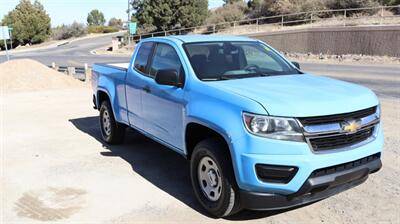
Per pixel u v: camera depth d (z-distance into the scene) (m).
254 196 4.17
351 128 4.25
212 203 4.70
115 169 6.45
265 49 6.13
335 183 4.20
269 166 4.04
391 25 27.45
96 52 52.28
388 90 13.08
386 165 6.13
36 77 16.84
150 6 57.00
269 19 48.59
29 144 8.05
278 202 4.13
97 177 6.13
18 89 15.98
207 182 4.76
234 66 5.46
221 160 4.42
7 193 5.66
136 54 6.67
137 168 6.48
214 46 5.69
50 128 9.41
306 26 37.31
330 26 33.34
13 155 7.36
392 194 5.14
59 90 15.86
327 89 4.68
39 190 5.72
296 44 34.72
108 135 7.80
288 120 4.03
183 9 55.09
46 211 5.08
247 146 4.11
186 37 5.95
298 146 4.00
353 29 29.67
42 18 83.06
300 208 4.86
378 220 4.52
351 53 29.98
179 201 5.22
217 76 5.19
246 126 4.14
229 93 4.50
